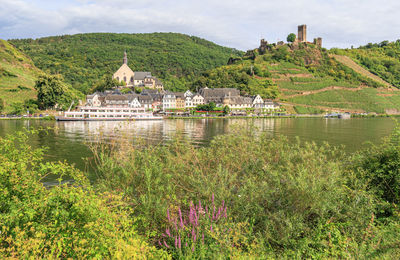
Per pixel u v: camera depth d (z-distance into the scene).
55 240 6.72
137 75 173.38
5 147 9.05
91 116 100.69
